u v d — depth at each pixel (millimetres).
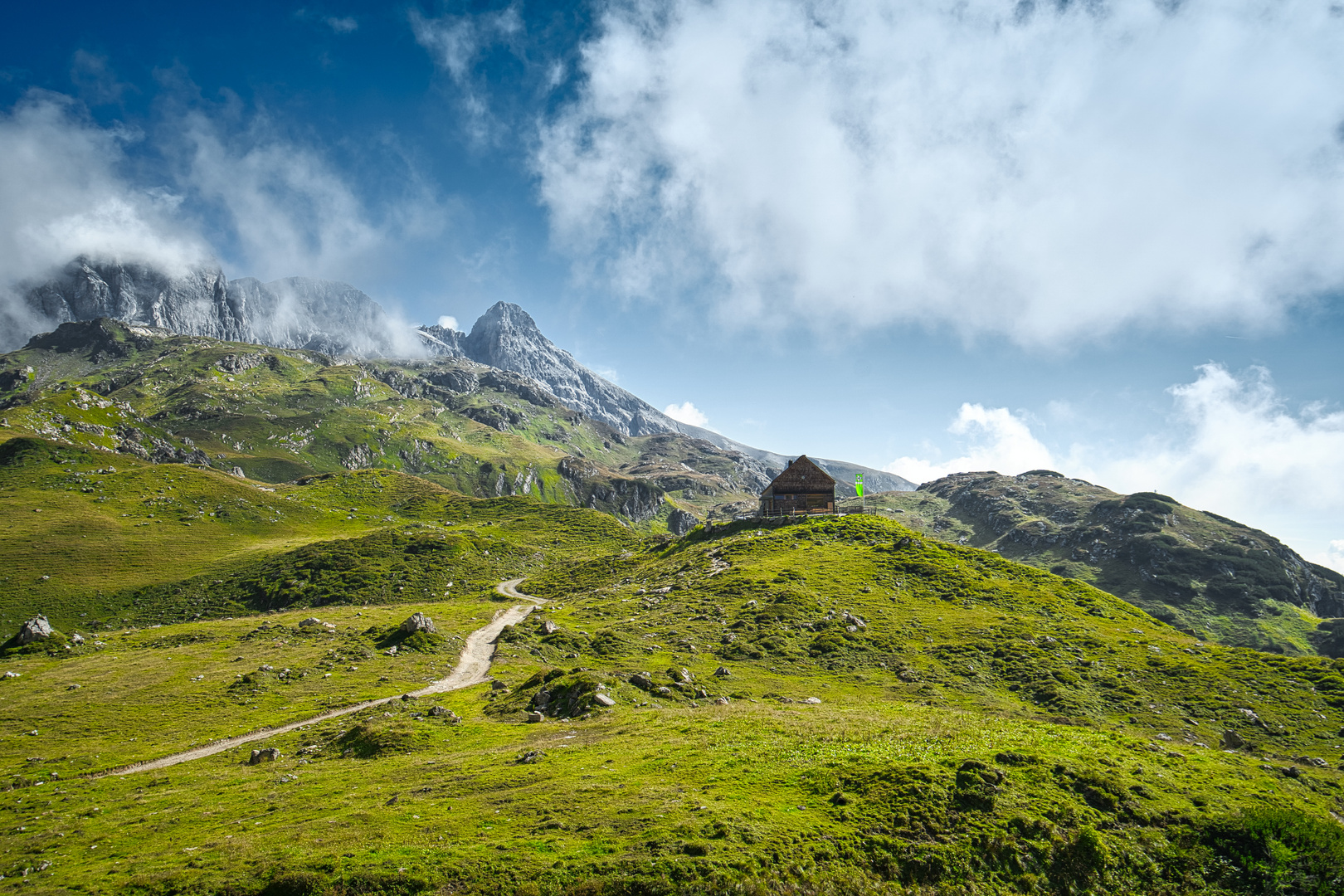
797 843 35125
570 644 101812
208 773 55781
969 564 141250
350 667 91438
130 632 127625
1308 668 94688
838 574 130875
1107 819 39094
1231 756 54000
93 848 40375
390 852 34812
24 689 83062
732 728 53750
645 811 38031
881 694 83438
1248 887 35656
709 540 179125
